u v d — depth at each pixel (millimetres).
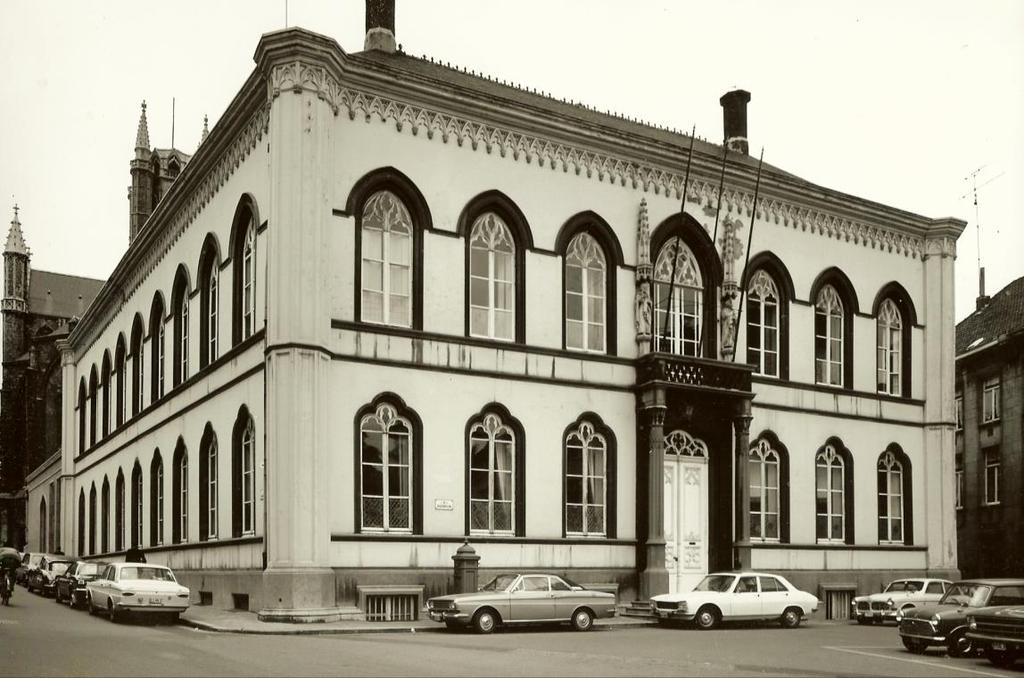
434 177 27484
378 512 25719
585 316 30094
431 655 17469
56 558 39500
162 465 36562
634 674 15719
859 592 34531
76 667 15281
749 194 33781
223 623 23016
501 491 27797
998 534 46312
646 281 30734
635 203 31250
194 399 32344
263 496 25547
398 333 26297
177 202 35312
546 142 29609
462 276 27688
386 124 26812
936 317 37875
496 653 18188
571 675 15242
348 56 26016
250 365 27078
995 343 45969
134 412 41969
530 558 27719
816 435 34375
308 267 24531
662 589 28828
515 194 28891
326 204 25141
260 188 27078
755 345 33625
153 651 17500
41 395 90750
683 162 32188
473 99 28047
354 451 25312
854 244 36281
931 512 36938
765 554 32594
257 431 26359
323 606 23719
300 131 24844
